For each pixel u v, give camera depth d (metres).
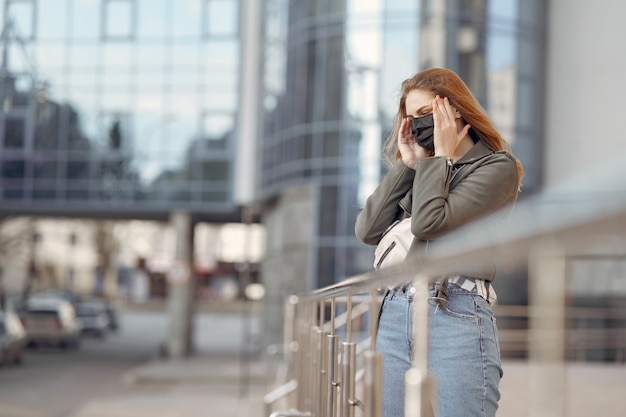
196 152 36.28
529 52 28.09
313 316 4.36
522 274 21.72
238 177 36.03
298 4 30.44
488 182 2.70
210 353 39.22
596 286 19.75
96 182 36.59
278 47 32.41
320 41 29.27
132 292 95.06
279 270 31.89
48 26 37.09
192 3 36.53
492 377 2.60
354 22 28.70
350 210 28.69
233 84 36.28
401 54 28.16
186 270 34.53
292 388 6.91
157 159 36.47
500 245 1.03
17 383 26.44
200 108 36.41
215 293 97.50
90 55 36.91
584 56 27.81
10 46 37.06
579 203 0.88
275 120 32.53
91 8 36.97
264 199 34.03
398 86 3.24
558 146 28.09
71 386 25.91
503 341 20.25
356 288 2.51
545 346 0.95
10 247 54.62
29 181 36.88
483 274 2.65
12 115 36.97
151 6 36.72
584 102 27.89
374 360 2.03
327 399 3.33
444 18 27.80
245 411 16.08
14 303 56.88
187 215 37.19
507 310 20.33
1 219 41.69
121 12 36.84
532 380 1.02
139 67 36.69
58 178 36.78
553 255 0.91
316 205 29.16
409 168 3.07
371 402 2.01
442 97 2.95
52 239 69.88
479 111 2.91
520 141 27.80
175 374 28.12
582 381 14.01
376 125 28.39
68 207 36.72
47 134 36.91
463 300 2.62
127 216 40.41
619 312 19.31
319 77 29.27
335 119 28.94
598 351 19.25
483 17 27.80
